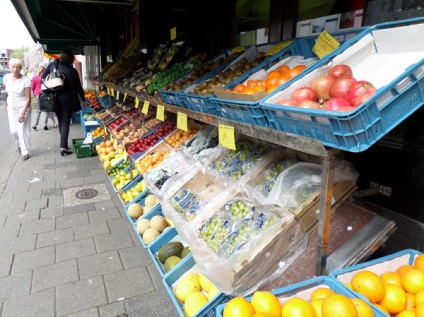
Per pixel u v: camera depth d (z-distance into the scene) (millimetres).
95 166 6422
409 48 1456
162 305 2605
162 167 3242
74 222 3988
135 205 3764
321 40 1909
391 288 1455
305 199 1819
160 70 4863
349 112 1081
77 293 2732
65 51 7078
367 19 2266
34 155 7359
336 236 1813
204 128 3559
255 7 3621
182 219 2258
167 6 6086
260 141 2707
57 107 6980
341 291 1457
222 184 2426
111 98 8531
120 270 3041
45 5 9250
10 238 3605
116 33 10492
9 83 6820
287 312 1355
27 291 2752
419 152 1979
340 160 1963
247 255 1640
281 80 1815
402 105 1186
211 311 1952
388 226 1802
